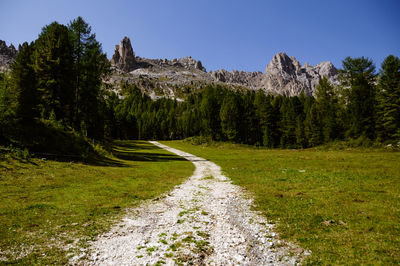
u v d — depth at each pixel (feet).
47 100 124.36
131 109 600.39
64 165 79.77
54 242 27.30
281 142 278.67
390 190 47.65
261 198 49.08
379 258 22.00
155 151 206.18
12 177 57.72
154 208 43.80
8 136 80.94
